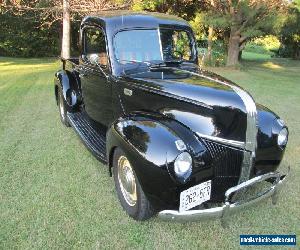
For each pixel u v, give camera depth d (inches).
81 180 185.5
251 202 138.6
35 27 962.1
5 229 144.0
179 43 201.5
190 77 170.1
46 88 441.1
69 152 222.4
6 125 278.8
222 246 136.3
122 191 155.5
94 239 139.2
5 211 156.3
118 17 190.4
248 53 1483.8
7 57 968.9
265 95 420.5
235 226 148.1
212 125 145.9
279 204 163.9
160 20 196.4
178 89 154.6
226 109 144.2
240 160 147.1
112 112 190.7
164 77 170.6
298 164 207.6
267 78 593.0
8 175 190.2
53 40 1021.2
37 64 767.7
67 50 613.9
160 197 131.0
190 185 132.0
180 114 151.6
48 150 225.8
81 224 147.9
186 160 129.5
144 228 145.9
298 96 418.0
